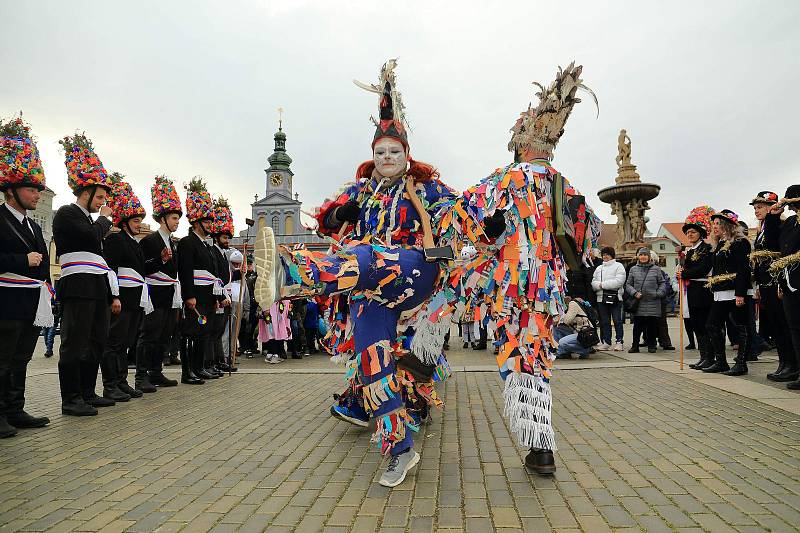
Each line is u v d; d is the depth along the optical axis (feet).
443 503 8.06
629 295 29.40
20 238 13.69
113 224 18.94
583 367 22.84
